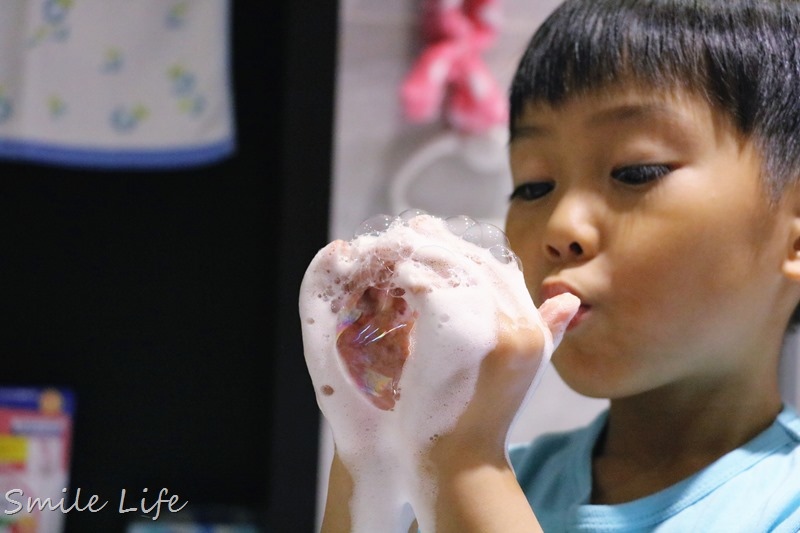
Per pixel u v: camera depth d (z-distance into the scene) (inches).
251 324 57.7
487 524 19.6
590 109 24.7
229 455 57.6
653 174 23.6
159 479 56.7
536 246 25.3
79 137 50.6
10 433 51.7
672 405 26.0
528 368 20.0
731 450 25.1
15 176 56.0
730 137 23.7
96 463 56.3
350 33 51.3
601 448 28.5
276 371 51.9
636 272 23.4
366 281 20.7
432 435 20.0
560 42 25.9
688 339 23.7
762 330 24.8
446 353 19.4
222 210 57.4
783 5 25.5
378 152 51.4
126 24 50.8
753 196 23.6
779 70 24.4
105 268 56.8
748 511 23.0
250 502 56.8
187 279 57.2
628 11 25.3
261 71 56.9
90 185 56.7
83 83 50.6
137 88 51.1
